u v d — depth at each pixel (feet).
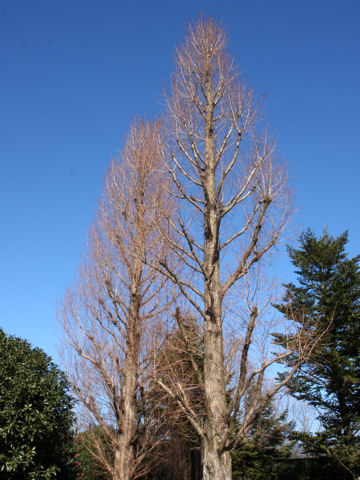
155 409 47.29
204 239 30.42
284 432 60.49
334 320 58.23
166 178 38.06
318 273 62.80
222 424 24.81
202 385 25.90
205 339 27.35
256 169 29.53
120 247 47.85
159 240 36.19
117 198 49.08
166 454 61.00
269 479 61.67
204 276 28.63
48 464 33.14
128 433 43.55
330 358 55.72
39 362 35.22
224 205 30.17
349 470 53.26
